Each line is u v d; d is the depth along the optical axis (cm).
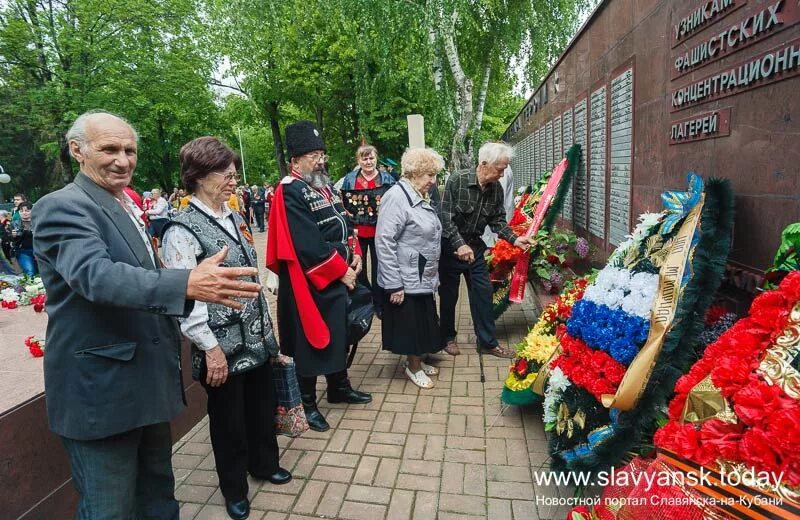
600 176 446
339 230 307
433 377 379
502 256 462
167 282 144
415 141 734
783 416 132
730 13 216
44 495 219
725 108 223
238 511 234
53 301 162
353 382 380
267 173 4884
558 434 243
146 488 208
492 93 1314
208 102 2245
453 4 823
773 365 146
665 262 200
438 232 351
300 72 1758
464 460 269
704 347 212
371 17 891
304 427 265
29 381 240
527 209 538
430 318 357
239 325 226
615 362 213
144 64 1734
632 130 354
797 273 151
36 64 1606
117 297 144
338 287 302
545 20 937
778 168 188
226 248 154
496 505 233
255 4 1071
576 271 540
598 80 447
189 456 292
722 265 190
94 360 163
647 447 200
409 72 1028
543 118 775
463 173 386
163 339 182
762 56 194
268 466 256
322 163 303
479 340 409
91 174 171
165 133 2464
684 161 266
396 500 240
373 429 308
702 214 203
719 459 145
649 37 317
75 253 148
